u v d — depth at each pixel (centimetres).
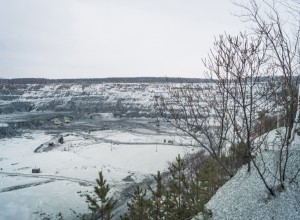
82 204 4153
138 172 5981
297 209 546
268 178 659
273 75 589
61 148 8112
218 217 649
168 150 7656
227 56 598
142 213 1112
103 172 5778
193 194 1099
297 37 528
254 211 593
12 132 10656
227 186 759
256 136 819
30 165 6253
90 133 10762
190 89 757
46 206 4022
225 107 712
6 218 3681
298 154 682
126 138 9631
